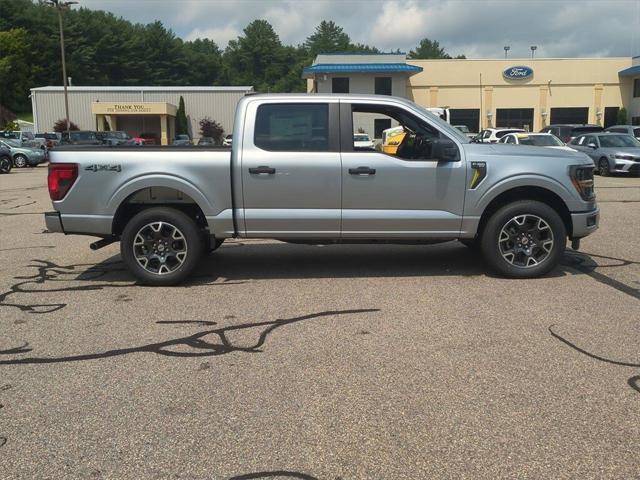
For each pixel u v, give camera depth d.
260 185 6.37
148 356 4.54
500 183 6.41
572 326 5.06
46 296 6.23
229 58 138.00
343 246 8.77
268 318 5.40
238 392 3.89
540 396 3.77
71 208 6.46
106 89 62.62
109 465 3.07
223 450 3.20
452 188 6.42
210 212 6.41
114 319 5.43
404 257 7.91
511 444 3.22
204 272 7.20
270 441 3.28
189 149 6.41
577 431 3.34
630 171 20.09
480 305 5.69
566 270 7.03
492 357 4.41
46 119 62.12
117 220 6.57
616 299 5.83
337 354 4.51
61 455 3.17
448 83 53.38
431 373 4.14
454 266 7.33
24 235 10.09
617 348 4.55
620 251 8.11
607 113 53.53
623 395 3.77
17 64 95.75
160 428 3.44
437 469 3.00
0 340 4.91
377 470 3.00
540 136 21.94
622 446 3.19
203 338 4.91
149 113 60.00
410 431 3.37
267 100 6.41
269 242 9.14
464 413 3.56
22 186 20.44
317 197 6.39
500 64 53.06
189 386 3.99
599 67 52.81
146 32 114.12
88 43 105.56
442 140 6.28
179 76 116.69
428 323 5.19
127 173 6.37
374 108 6.51
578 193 6.53
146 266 6.54
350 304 5.79
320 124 6.41
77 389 3.97
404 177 6.38
